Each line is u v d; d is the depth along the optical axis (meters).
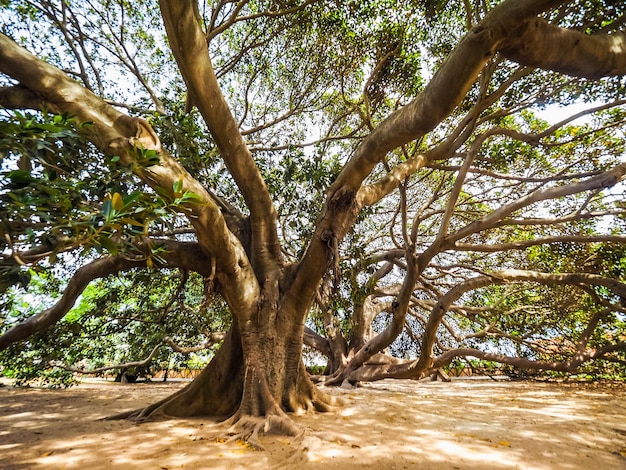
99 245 2.01
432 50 9.02
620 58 3.84
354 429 5.60
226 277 6.36
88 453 4.36
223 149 5.73
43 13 7.79
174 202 2.16
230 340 7.09
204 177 7.30
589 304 12.91
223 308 11.91
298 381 7.08
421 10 7.79
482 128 10.50
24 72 4.10
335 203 6.39
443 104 4.34
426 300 14.41
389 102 9.62
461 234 8.96
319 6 8.16
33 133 2.11
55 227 1.93
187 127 6.37
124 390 11.05
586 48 3.75
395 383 14.13
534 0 3.39
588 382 13.48
